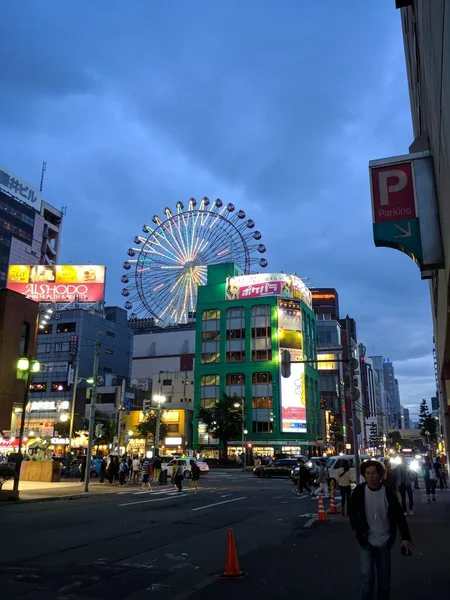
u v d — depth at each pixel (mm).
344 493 17750
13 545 11430
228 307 87750
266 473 47844
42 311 86625
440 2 5438
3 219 127875
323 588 7684
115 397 87375
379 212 10984
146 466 31344
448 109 5727
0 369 29625
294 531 14172
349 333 20766
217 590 7559
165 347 131375
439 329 15617
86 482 27156
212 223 90250
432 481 22625
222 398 79125
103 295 76438
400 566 9195
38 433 78875
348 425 112062
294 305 85938
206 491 30344
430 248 10531
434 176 10828
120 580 8422
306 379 84875
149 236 91188
